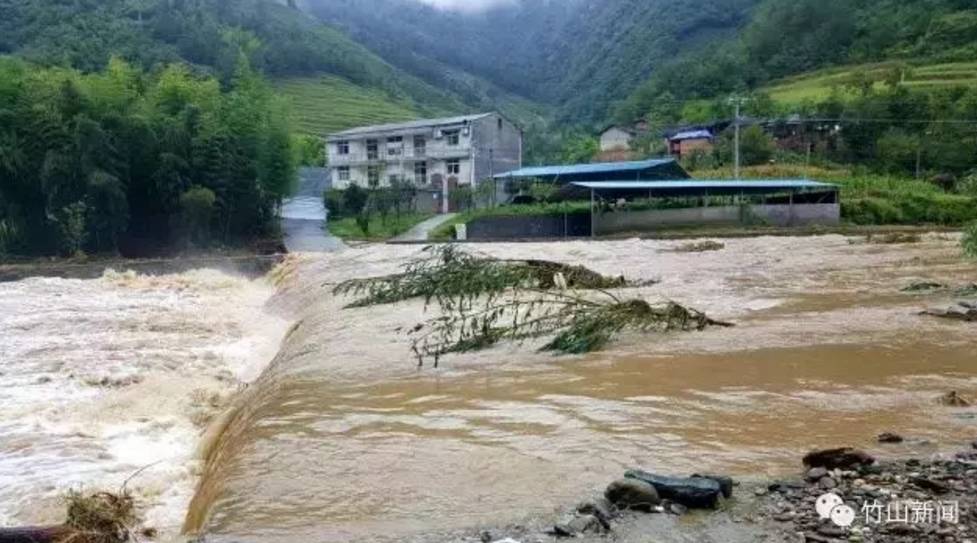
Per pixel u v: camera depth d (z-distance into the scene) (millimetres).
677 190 47469
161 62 80688
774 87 88125
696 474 6395
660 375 10070
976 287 17672
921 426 7629
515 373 10547
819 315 14477
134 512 7094
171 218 44469
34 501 7621
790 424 7812
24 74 45156
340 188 66125
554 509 5840
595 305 12812
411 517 5773
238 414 10172
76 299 24734
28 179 41375
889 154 66125
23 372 13711
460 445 7430
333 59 118500
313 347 12820
